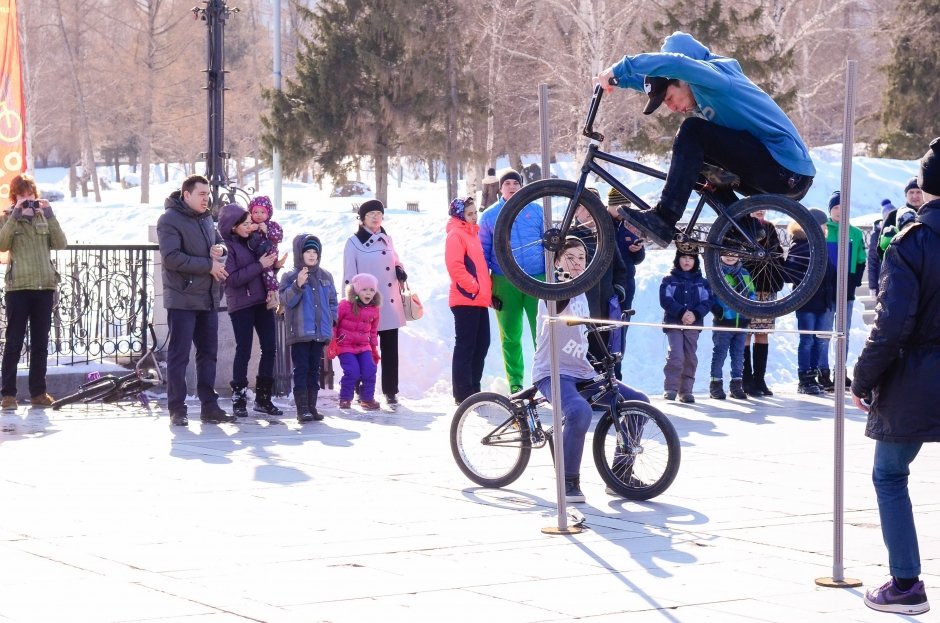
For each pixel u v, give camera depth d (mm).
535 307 13070
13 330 12219
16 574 5781
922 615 5273
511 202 6266
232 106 67750
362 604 5297
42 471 8727
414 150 41219
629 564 6148
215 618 5039
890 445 5445
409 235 23125
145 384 12656
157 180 88938
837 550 5828
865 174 46000
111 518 7109
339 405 12781
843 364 5930
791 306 5855
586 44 36250
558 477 6941
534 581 5773
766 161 5844
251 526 6949
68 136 75688
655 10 39344
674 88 6039
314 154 40562
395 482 8492
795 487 8453
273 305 11789
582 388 8281
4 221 12219
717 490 8344
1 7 14203
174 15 66812
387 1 39062
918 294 5301
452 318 17406
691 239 5949
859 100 54688
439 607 5270
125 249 14047
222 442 10281
